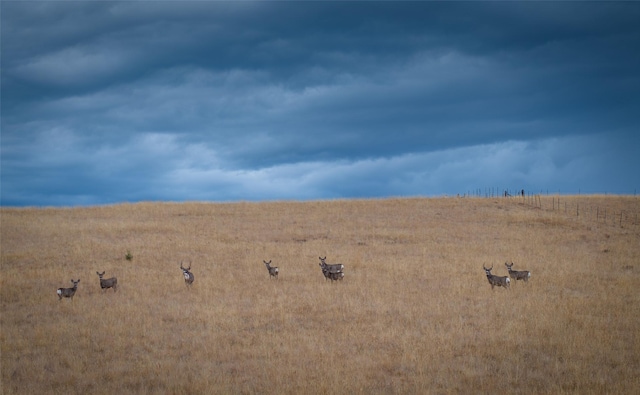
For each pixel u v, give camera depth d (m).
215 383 17.81
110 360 20.31
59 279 31.80
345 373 18.53
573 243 42.28
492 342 21.31
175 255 37.78
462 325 23.52
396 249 39.91
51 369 19.59
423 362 19.42
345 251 39.16
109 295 28.94
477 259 36.66
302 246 40.75
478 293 28.89
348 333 22.70
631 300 27.62
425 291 29.25
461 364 19.44
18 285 30.34
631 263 35.97
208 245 40.31
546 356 20.11
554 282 31.11
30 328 24.02
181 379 18.12
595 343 21.02
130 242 41.09
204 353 20.66
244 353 20.61
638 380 17.70
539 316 24.52
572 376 18.23
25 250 38.25
